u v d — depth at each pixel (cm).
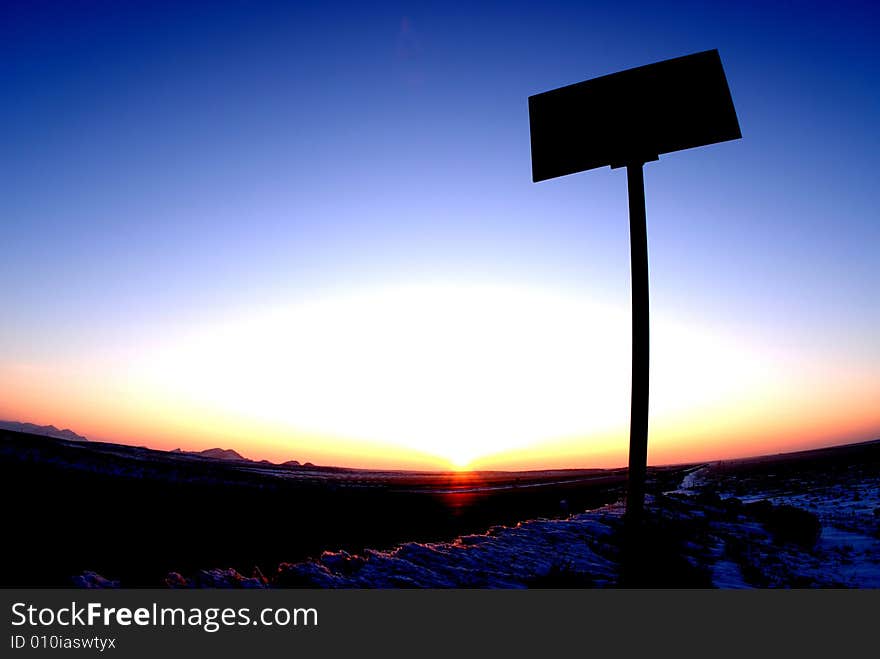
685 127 635
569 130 697
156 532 1415
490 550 1322
